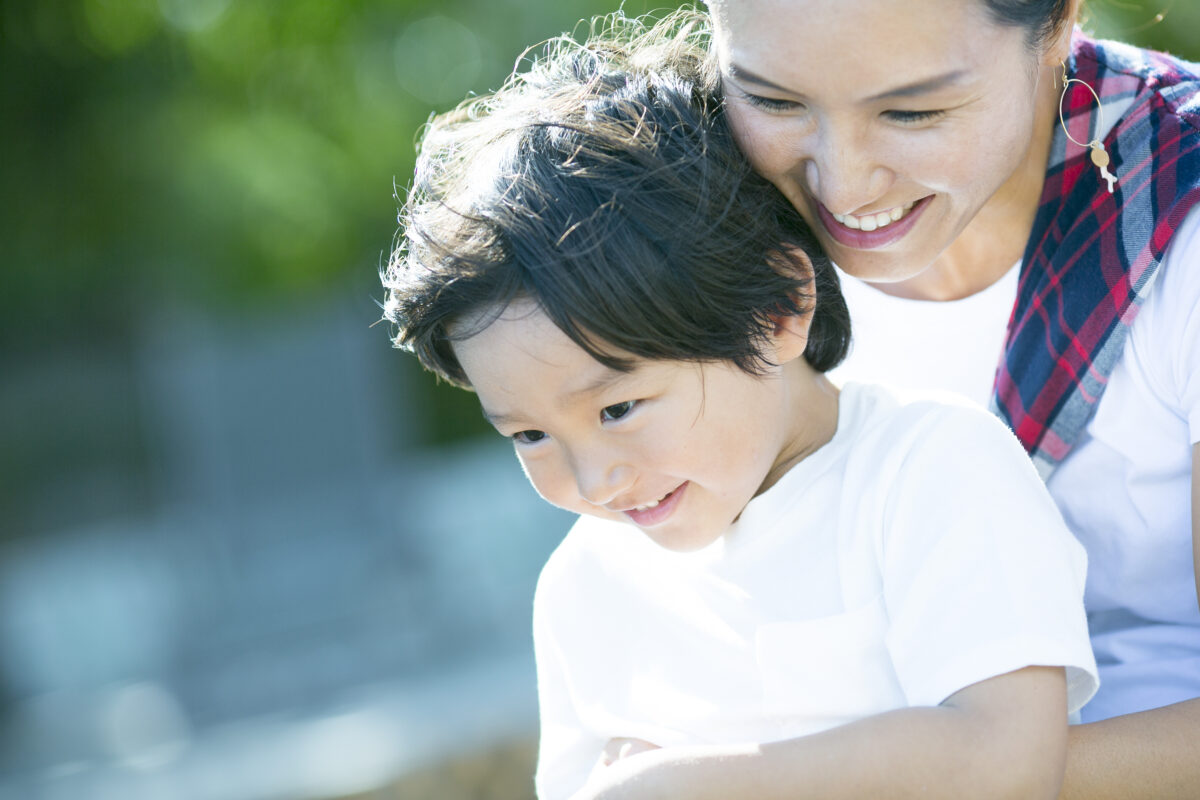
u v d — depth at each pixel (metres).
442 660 7.57
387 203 7.64
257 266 7.59
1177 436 1.37
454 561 8.32
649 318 1.17
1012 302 1.53
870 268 1.32
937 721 1.12
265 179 7.22
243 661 7.97
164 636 8.23
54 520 10.93
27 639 8.27
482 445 10.50
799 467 1.33
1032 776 1.11
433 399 10.73
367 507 8.73
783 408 1.30
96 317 10.08
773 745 1.14
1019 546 1.18
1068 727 1.22
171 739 7.25
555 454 1.25
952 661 1.15
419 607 8.08
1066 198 1.42
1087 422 1.41
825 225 1.31
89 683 8.01
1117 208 1.37
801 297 1.28
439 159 1.39
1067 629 1.15
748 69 1.21
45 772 6.86
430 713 4.39
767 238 1.26
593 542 1.47
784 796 1.12
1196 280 1.30
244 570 8.48
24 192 7.11
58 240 7.41
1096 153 1.38
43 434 11.03
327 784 3.61
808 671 1.27
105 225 7.28
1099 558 1.47
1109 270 1.36
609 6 6.98
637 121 1.27
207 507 8.54
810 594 1.29
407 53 7.86
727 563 1.34
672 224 1.20
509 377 1.21
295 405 8.71
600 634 1.45
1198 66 1.43
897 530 1.24
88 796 4.62
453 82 7.79
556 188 1.22
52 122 6.93
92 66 6.92
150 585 8.80
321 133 7.57
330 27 7.59
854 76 1.16
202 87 7.22
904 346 1.61
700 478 1.24
